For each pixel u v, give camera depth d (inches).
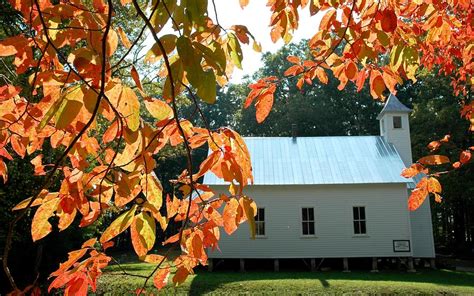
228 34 59.4
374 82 93.0
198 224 72.3
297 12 82.0
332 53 92.5
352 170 768.9
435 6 97.4
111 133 54.6
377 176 751.1
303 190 754.2
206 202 69.6
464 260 1018.7
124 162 58.9
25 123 61.1
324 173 765.9
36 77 55.0
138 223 55.2
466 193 925.2
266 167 785.6
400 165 772.0
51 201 57.0
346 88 1582.2
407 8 98.3
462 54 142.9
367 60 100.2
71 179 58.0
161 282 70.4
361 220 745.0
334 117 1550.2
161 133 58.8
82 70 49.4
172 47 46.1
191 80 42.7
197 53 43.7
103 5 61.2
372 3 91.7
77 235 585.9
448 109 957.8
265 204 752.3
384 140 848.3
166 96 46.0
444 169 922.1
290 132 1512.1
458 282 605.0
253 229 59.6
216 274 684.1
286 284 581.9
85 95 45.8
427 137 993.5
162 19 47.6
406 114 849.5
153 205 58.2
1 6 222.4
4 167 80.0
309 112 1497.3
